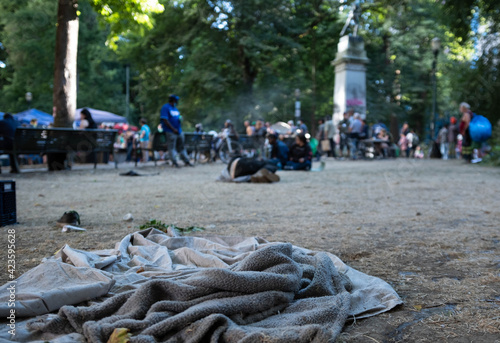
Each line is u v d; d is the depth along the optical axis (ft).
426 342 6.75
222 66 99.96
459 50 103.50
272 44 100.27
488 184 30.27
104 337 6.38
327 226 15.90
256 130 63.05
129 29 49.21
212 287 7.49
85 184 30.40
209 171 43.04
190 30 94.63
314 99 118.52
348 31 109.50
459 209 19.76
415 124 127.95
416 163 56.65
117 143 67.15
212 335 6.38
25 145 37.96
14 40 104.78
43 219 17.13
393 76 114.52
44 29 105.09
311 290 8.21
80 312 7.04
